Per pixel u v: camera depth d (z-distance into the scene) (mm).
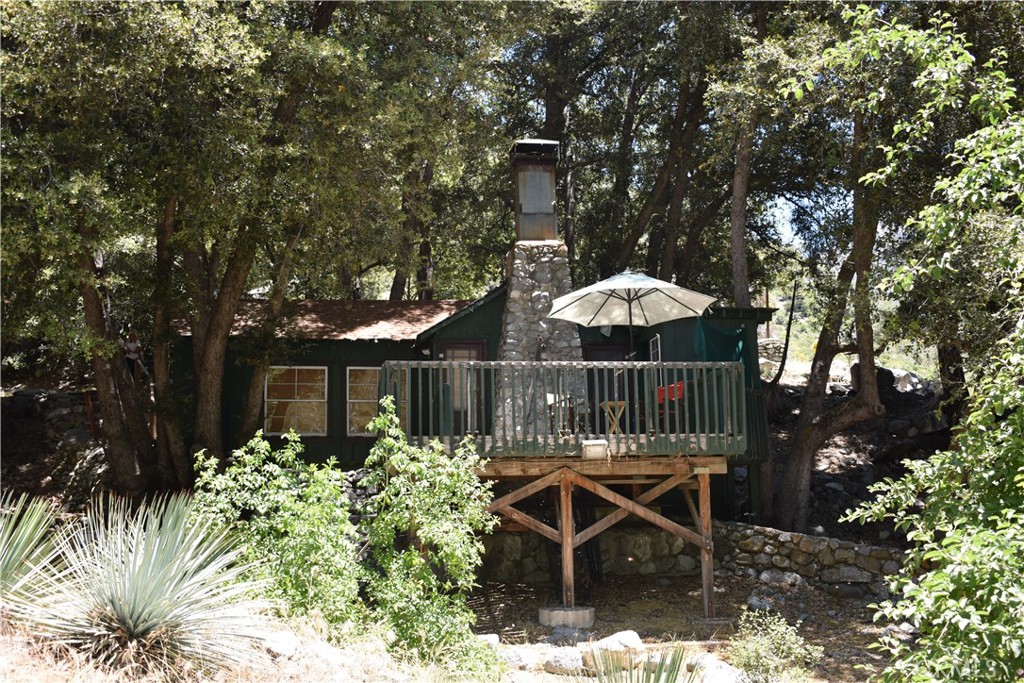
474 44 17922
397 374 12500
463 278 26984
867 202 15984
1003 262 7148
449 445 12430
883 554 15117
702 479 13375
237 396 18016
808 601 14578
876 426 22406
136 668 6254
